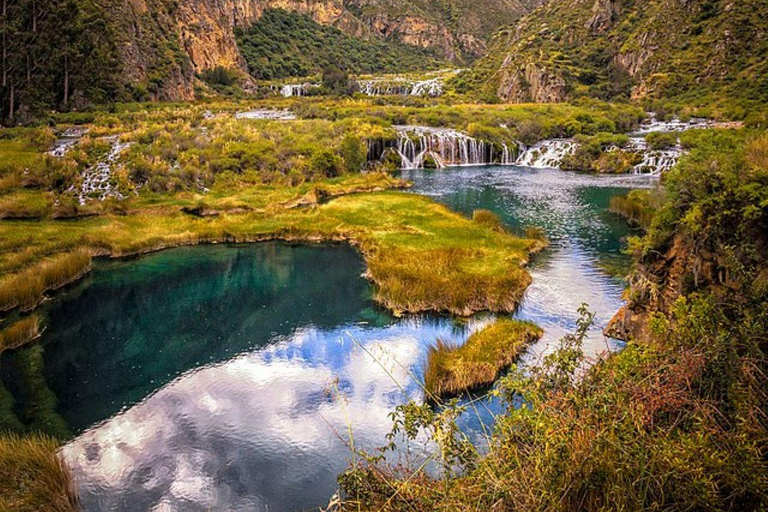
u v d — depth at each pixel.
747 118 52.03
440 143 53.69
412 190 37.59
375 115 63.38
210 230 24.53
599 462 4.23
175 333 14.84
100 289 18.34
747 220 8.17
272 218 27.09
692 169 10.20
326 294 17.86
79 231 23.00
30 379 12.30
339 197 33.12
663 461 4.08
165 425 10.36
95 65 59.75
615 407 4.75
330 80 113.12
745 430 4.18
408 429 6.07
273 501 8.16
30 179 28.78
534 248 21.86
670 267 10.78
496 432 5.84
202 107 68.38
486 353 12.35
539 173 47.31
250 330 14.98
